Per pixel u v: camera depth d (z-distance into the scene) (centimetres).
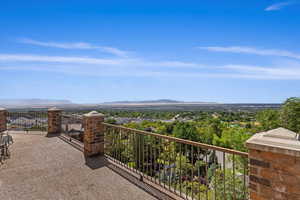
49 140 759
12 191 357
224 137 2495
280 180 196
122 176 422
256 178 214
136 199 328
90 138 553
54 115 885
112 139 558
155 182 388
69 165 489
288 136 202
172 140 350
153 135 393
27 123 975
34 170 456
